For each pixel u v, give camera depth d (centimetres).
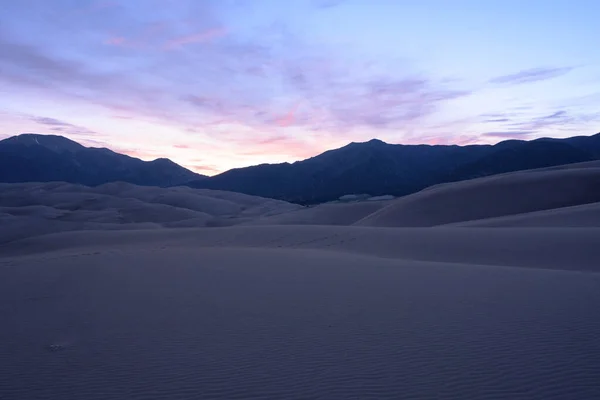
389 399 576
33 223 7269
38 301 1177
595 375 617
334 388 611
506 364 660
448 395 580
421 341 767
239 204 14862
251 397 596
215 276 1452
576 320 842
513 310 924
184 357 739
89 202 12044
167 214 9862
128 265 1753
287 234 3180
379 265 1617
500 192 5197
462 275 1355
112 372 690
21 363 736
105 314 1017
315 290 1191
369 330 837
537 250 1950
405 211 5331
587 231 2191
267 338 816
